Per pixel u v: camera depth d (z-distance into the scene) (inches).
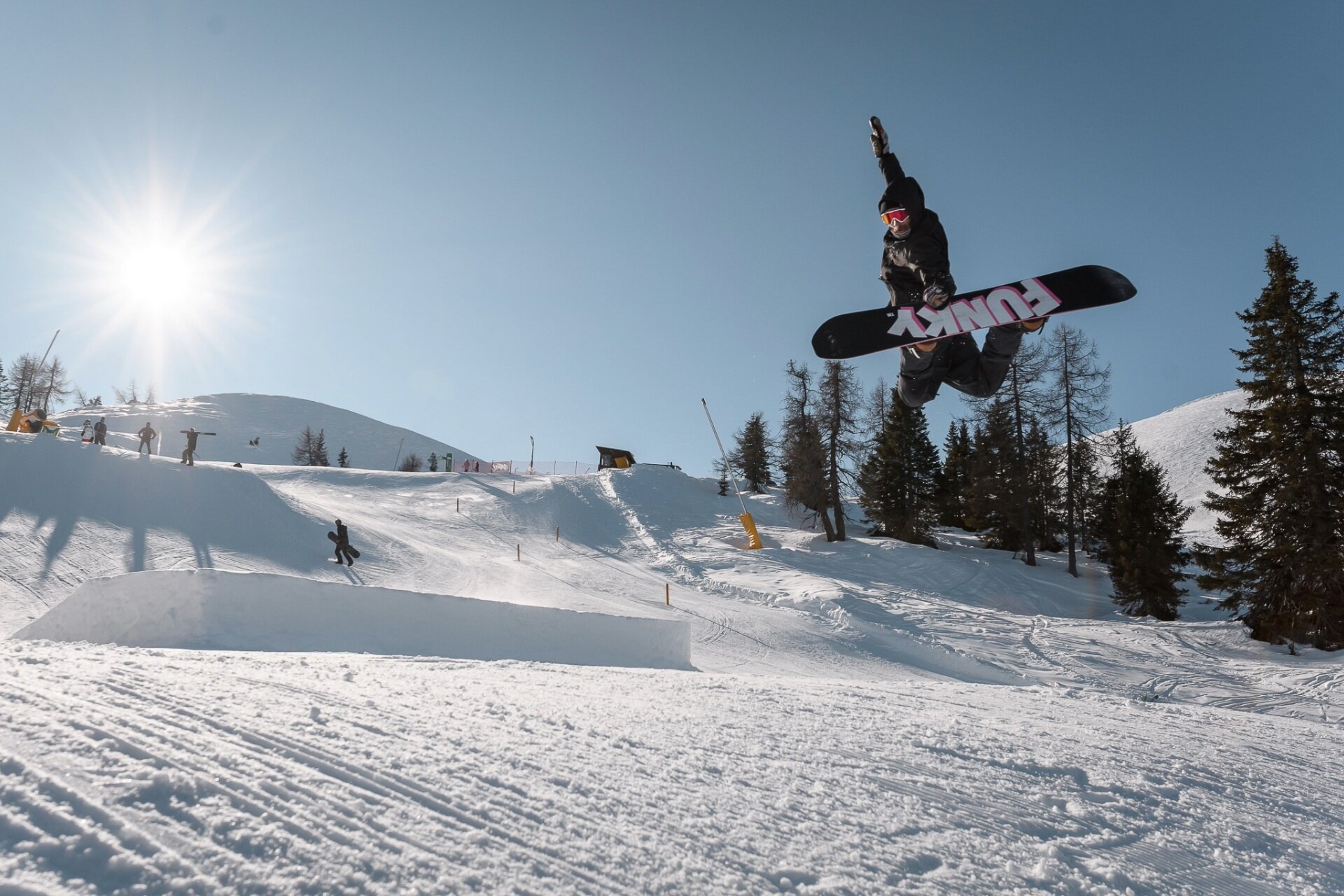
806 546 1563.7
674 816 120.9
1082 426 1439.5
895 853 118.9
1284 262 961.5
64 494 929.5
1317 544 887.1
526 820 110.1
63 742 109.7
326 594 499.2
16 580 679.7
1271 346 960.3
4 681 146.7
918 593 1195.3
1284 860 144.6
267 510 1067.9
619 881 96.0
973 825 137.3
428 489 1720.0
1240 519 959.6
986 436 1690.5
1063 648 893.2
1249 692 737.6
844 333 206.8
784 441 1763.0
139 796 95.7
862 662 748.0
